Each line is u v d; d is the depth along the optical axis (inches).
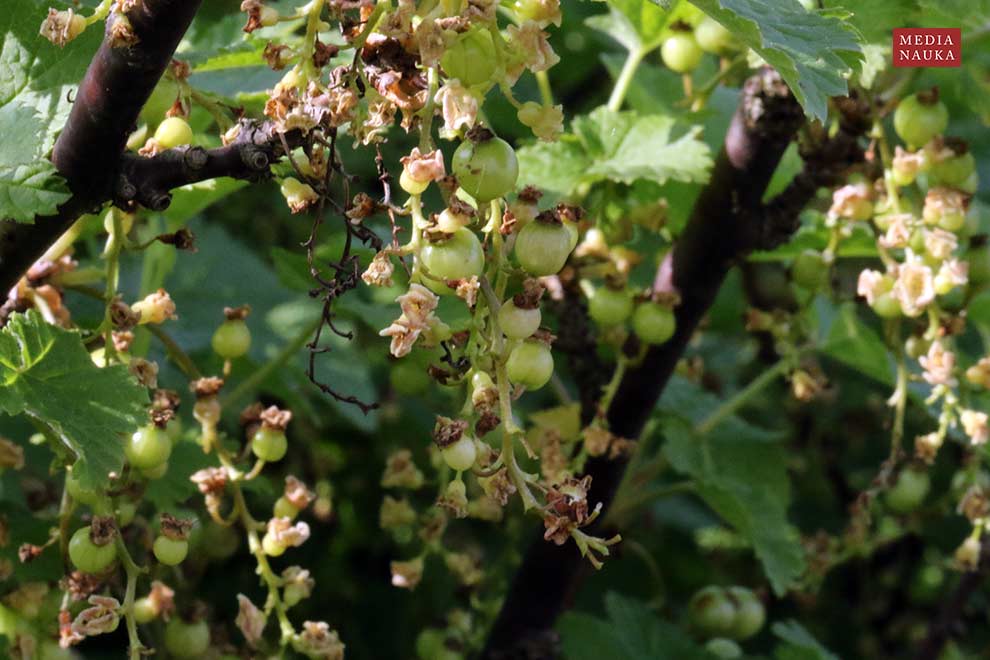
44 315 21.9
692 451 27.6
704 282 24.9
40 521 24.1
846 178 24.5
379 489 35.4
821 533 28.0
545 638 25.6
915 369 29.1
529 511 20.2
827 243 27.0
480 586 27.2
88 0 22.2
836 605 39.6
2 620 22.7
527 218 20.5
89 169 20.3
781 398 40.4
